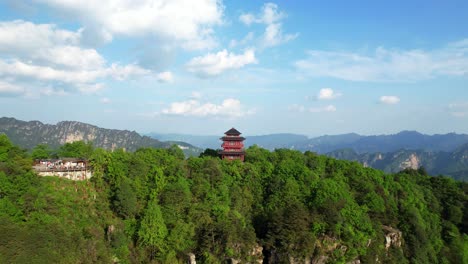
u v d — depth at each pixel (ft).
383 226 432.25
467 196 528.63
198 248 343.87
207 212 367.86
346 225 379.96
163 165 408.87
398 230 435.12
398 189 493.36
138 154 414.00
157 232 328.70
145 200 367.45
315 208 386.73
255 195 423.64
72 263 275.39
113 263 301.02
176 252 334.44
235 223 361.92
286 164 452.35
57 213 304.30
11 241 259.60
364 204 431.43
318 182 420.77
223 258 340.80
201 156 515.09
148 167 392.88
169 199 359.25
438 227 481.46
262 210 401.29
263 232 381.19
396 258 407.44
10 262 251.60
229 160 465.06
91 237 305.32
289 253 351.25
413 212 446.60
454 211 499.92
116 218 341.82
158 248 327.26
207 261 334.03
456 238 472.03
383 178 506.48
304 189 414.41
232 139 489.26
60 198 317.01
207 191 389.80
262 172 447.01
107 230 324.60
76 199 330.75
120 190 345.51
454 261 454.40
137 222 342.85
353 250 369.30
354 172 492.13
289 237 351.87
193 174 408.26
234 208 390.83
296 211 364.79
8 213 274.98
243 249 348.79
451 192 534.37
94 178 364.38
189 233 345.72
